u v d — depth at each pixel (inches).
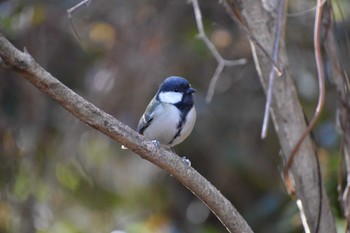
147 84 445.7
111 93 444.8
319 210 287.6
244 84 480.4
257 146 485.4
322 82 264.7
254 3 292.0
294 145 293.9
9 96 457.1
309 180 294.2
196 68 472.4
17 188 461.4
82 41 465.4
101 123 220.4
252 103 481.7
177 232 516.1
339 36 335.9
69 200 490.9
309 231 297.9
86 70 470.9
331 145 448.8
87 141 476.1
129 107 444.1
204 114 468.4
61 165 476.1
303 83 470.9
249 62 475.5
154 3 461.4
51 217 475.2
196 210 522.0
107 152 490.6
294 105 293.1
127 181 510.0
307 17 454.9
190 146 482.3
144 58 449.4
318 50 265.4
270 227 468.4
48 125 466.6
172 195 523.2
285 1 284.7
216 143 480.1
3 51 193.8
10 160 457.4
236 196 492.7
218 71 323.0
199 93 472.1
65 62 469.4
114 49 452.4
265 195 483.2
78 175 488.1
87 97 459.2
